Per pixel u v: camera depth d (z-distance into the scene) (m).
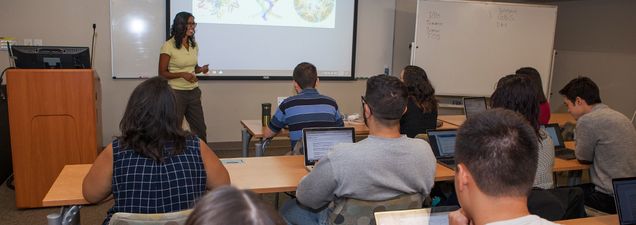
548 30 5.78
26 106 3.25
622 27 5.32
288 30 5.41
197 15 5.03
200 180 1.69
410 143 1.83
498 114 1.05
